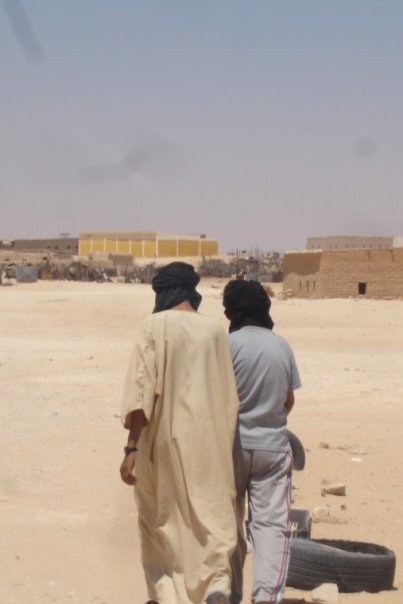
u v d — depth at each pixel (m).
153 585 6.55
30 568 8.24
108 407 17.22
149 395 6.41
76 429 15.02
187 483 6.30
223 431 6.47
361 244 84.69
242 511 6.84
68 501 10.64
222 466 6.40
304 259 58.41
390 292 54.97
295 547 7.93
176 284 6.74
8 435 14.48
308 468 12.59
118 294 48.44
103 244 132.62
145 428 6.51
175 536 6.39
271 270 97.56
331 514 10.41
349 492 11.40
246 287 7.13
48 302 42.03
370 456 13.41
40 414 16.38
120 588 7.84
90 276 83.50
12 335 31.84
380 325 36.53
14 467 12.25
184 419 6.37
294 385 7.04
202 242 132.88
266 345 6.88
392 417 16.70
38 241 141.00
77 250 136.25
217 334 6.59
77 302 42.22
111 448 13.55
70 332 33.31
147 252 129.38
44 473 11.95
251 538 6.73
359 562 7.89
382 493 11.38
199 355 6.46
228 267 96.69
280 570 6.58
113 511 10.24
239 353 6.83
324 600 7.60
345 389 20.06
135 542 9.13
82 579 8.03
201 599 6.24
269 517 6.72
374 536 9.65
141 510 6.64
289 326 35.78
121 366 23.39
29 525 9.59
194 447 6.32
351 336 32.69
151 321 6.55
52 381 20.67
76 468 12.26
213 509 6.30
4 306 40.50
